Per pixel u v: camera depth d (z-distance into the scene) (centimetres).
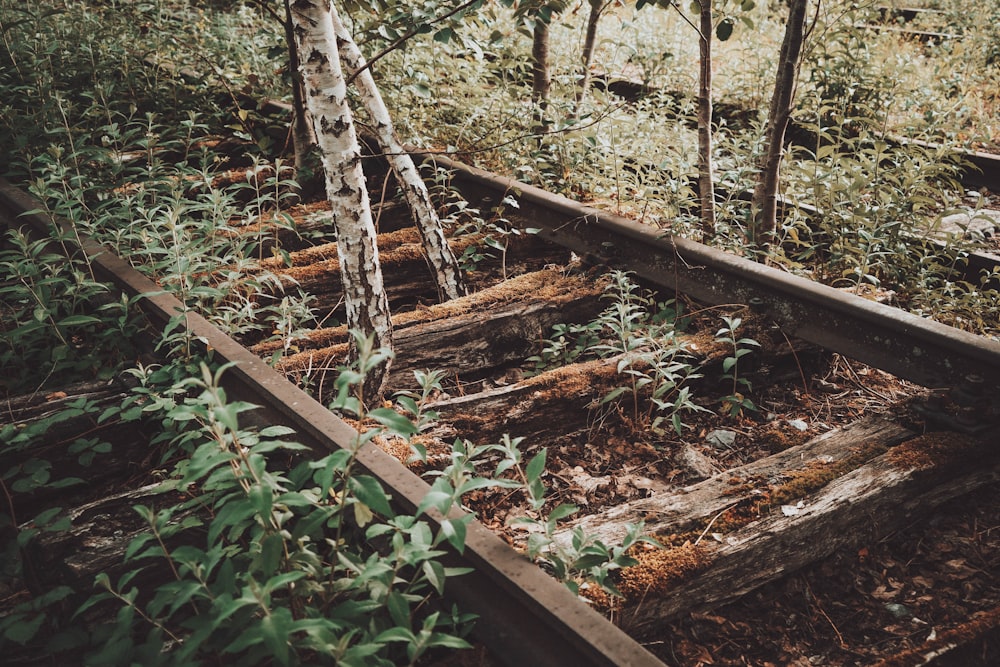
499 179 573
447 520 229
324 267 514
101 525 303
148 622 269
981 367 349
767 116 676
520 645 235
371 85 476
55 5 845
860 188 520
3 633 252
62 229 474
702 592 281
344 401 222
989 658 264
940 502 329
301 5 347
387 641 226
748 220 530
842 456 334
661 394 377
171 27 826
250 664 225
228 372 358
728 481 321
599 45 930
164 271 470
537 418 381
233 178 639
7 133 627
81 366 406
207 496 277
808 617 290
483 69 718
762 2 1019
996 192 665
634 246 490
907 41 959
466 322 442
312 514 235
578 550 271
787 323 418
